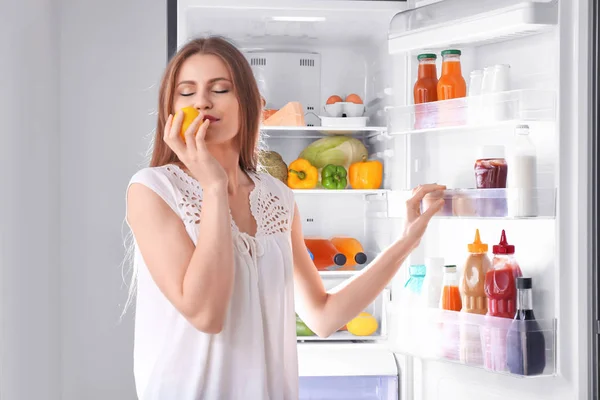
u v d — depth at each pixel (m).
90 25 2.94
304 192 2.61
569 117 1.93
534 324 1.95
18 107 2.35
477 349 2.06
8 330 2.23
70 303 2.93
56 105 2.85
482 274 2.10
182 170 1.22
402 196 2.16
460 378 2.28
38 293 2.59
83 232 2.93
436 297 2.22
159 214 1.15
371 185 2.62
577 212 1.93
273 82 2.79
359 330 2.60
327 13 2.51
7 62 2.23
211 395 1.17
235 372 1.19
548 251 2.03
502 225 2.18
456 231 2.34
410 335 2.22
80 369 2.94
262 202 1.31
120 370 2.95
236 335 1.19
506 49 2.19
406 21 2.25
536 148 2.10
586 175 1.93
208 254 1.08
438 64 2.39
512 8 1.93
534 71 2.10
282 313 1.27
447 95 2.16
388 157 2.61
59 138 2.90
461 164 2.31
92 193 2.94
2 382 2.17
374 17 2.53
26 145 2.43
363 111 2.67
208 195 1.10
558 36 1.92
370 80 2.82
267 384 1.24
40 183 2.62
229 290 1.10
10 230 2.25
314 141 2.83
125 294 2.95
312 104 2.81
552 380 1.98
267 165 2.56
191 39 1.27
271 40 2.77
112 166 2.94
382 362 2.54
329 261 2.62
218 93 1.20
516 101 1.93
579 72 1.92
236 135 1.26
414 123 2.18
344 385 2.56
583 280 1.93
